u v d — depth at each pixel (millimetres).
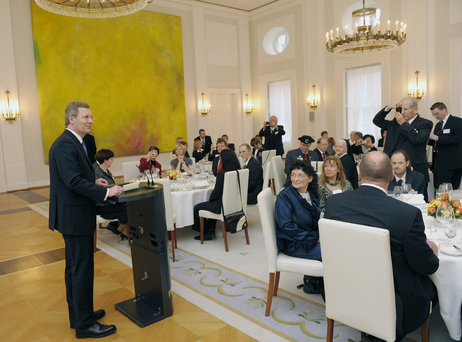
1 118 8969
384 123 4531
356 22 7637
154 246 2680
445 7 8797
